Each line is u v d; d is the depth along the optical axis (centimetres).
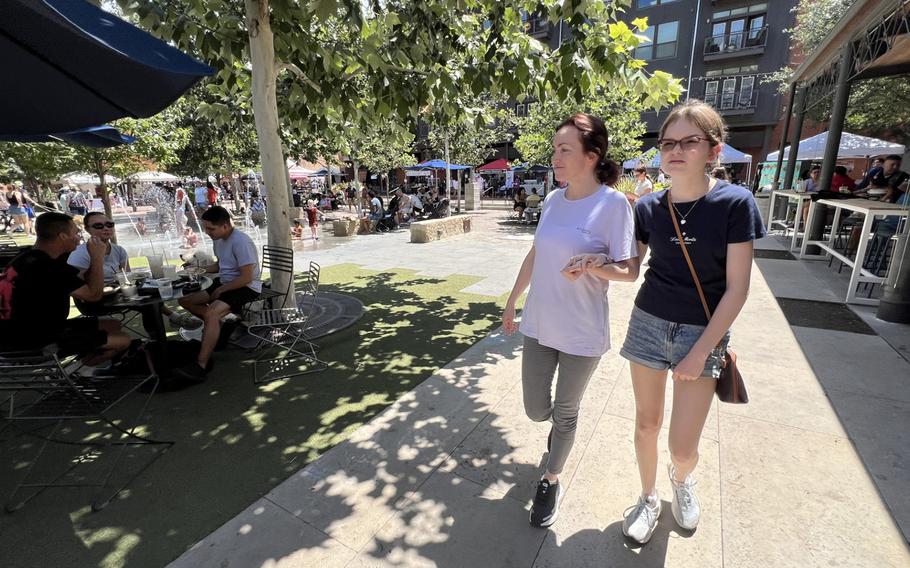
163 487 250
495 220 1731
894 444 264
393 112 556
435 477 254
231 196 2783
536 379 216
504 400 341
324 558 201
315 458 273
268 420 318
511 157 3612
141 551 206
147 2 389
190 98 1105
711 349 161
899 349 395
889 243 644
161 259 400
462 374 387
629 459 265
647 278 190
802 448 264
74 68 248
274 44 464
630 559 197
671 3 2597
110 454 280
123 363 378
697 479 242
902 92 1409
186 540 212
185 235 1177
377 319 541
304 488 247
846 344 408
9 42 225
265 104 451
